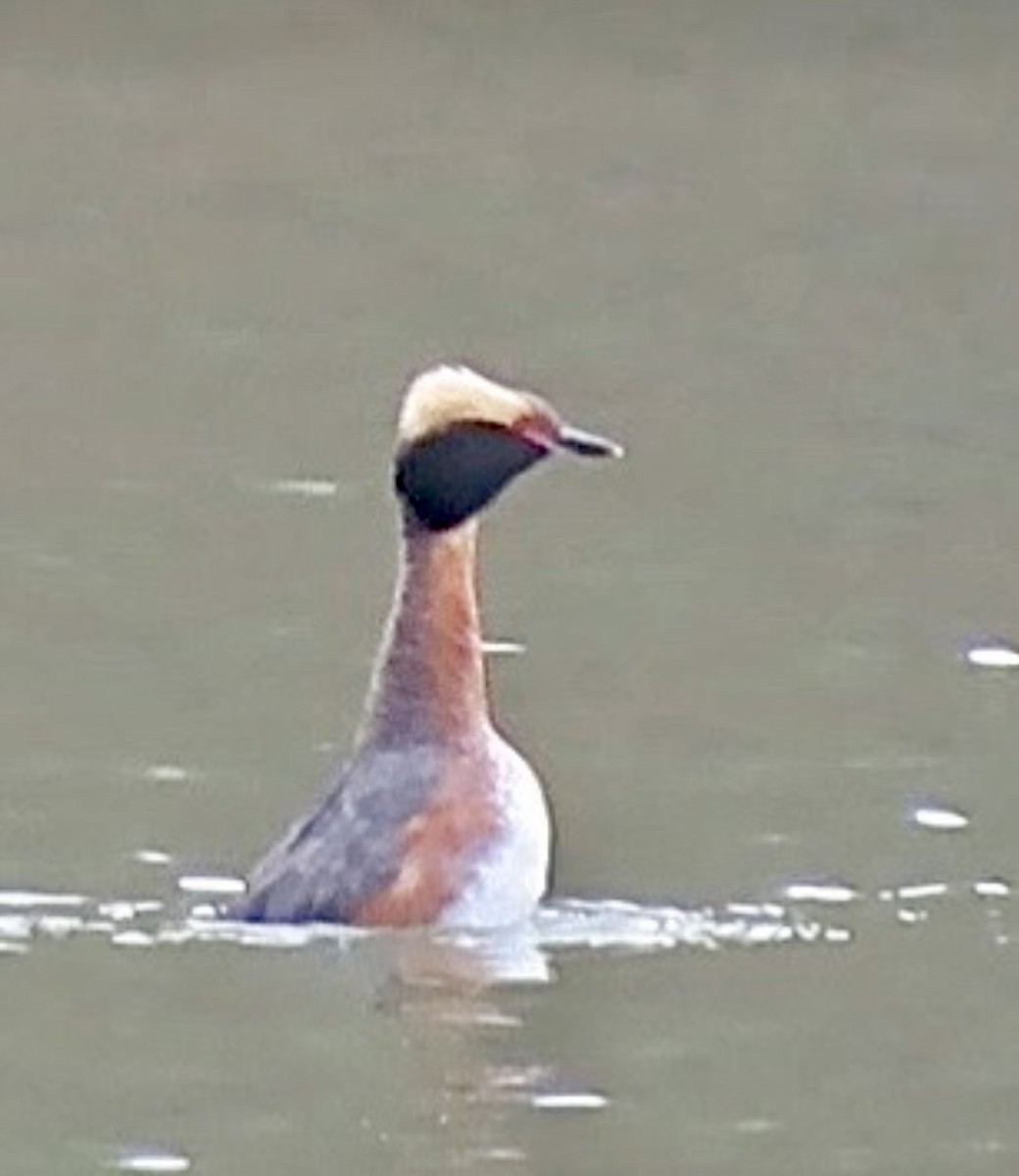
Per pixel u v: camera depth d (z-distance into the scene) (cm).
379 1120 1190
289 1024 1257
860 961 1320
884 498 2041
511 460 1320
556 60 3616
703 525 1975
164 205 2942
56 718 1598
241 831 1440
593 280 2666
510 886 1316
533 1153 1170
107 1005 1269
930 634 1767
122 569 1858
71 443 2159
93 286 2639
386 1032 1250
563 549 1919
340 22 3794
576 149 3188
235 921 1328
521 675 1689
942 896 1392
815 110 3359
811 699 1655
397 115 3347
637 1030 1256
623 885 1382
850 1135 1184
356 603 1791
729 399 2295
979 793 1517
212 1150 1171
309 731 1582
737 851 1434
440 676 1320
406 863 1307
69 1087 1210
